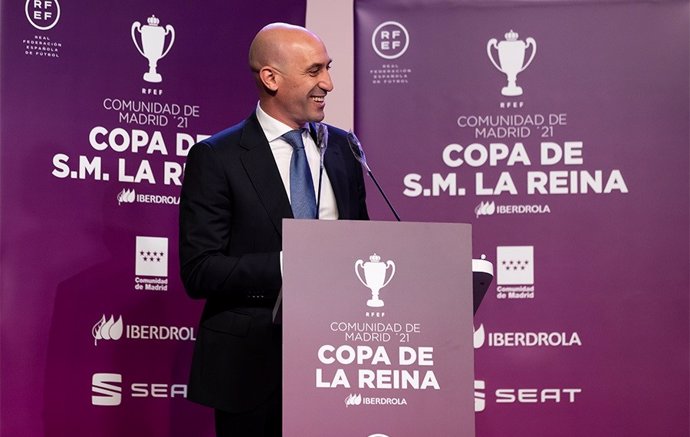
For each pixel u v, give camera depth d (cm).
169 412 505
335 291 300
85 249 493
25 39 488
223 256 370
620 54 520
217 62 524
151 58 512
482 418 516
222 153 392
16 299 477
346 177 408
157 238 507
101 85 502
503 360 517
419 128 526
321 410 296
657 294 512
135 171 506
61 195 490
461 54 527
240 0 528
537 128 522
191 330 512
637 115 518
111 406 494
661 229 514
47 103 490
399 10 530
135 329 502
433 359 301
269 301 380
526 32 524
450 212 523
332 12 618
